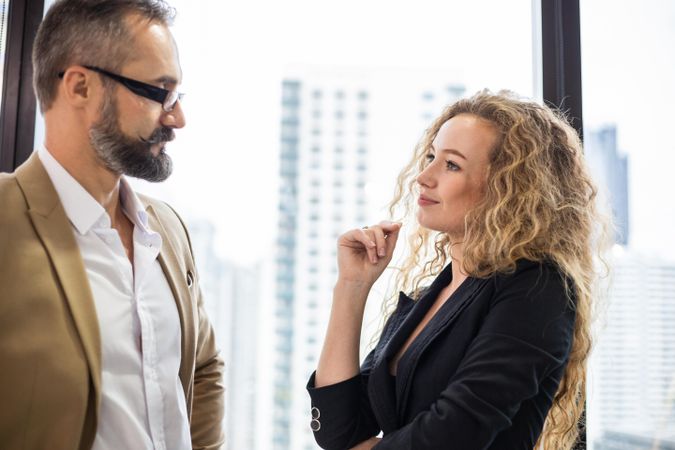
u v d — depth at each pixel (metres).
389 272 1.69
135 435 1.23
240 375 2.06
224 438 1.57
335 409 1.31
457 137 1.30
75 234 1.27
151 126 1.30
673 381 1.92
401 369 1.25
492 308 1.17
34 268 1.16
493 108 1.33
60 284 1.18
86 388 1.14
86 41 1.27
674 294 1.94
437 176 1.32
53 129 1.30
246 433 2.05
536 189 1.25
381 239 1.40
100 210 1.29
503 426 1.07
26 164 1.31
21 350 1.11
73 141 1.29
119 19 1.28
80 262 1.22
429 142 1.51
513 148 1.27
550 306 1.13
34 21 1.86
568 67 1.91
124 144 1.28
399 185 1.62
